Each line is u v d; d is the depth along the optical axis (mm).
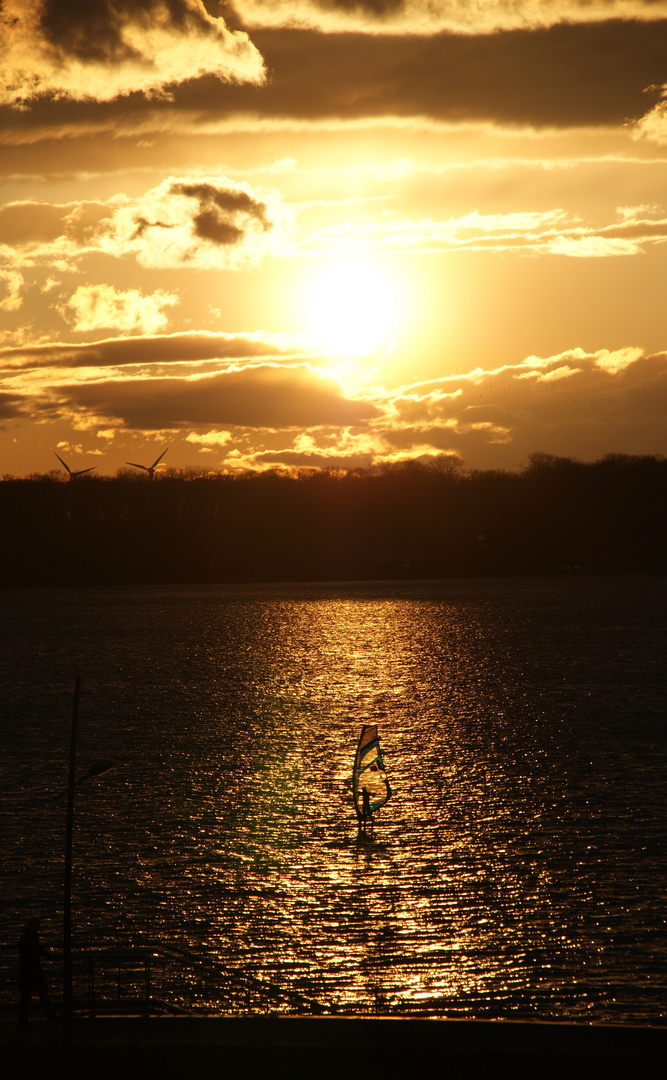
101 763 38000
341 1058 32812
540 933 51219
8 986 46688
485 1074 31688
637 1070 31828
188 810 74312
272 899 56156
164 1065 32719
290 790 79438
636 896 55562
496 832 67000
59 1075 32438
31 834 68562
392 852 63562
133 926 53156
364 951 49906
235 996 45312
